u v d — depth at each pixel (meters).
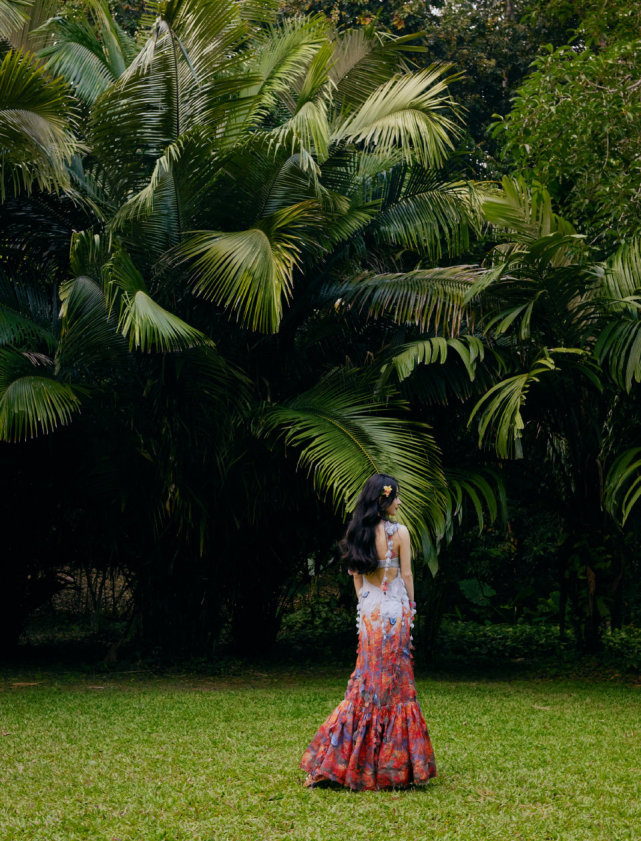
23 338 8.26
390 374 8.40
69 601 11.64
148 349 7.27
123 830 3.93
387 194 9.14
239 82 7.88
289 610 10.61
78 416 8.39
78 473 9.00
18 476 9.30
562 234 8.12
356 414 8.12
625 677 9.14
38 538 9.80
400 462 7.59
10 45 9.28
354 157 8.85
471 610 13.89
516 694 7.96
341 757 4.53
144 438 8.33
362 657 4.64
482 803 4.35
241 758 5.23
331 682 8.58
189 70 7.80
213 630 9.69
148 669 9.21
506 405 8.16
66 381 8.12
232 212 8.25
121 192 8.66
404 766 4.51
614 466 8.14
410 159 9.02
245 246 7.37
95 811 4.20
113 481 8.66
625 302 7.73
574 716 6.80
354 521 4.75
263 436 8.28
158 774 4.87
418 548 7.38
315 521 9.53
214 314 8.57
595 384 8.05
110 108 7.80
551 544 13.39
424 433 8.42
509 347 8.84
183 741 5.71
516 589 14.18
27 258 9.30
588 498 9.61
